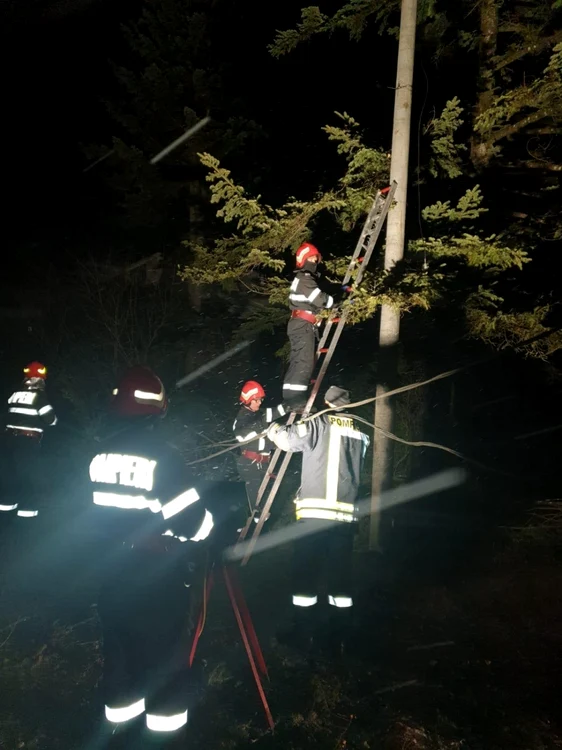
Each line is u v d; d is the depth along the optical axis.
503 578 7.21
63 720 4.32
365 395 9.81
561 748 4.22
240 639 5.55
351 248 9.14
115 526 3.61
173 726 3.52
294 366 6.12
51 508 9.62
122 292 13.30
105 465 3.64
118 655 3.59
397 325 7.36
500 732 4.33
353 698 4.69
